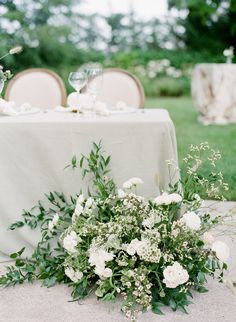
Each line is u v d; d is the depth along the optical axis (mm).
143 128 2189
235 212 2156
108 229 2006
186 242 1939
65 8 11227
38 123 2195
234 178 3902
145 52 11078
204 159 4566
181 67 10961
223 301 1984
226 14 11656
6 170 2232
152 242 1934
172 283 1836
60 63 11102
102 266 1878
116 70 3312
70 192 2264
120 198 2105
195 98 7000
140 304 1937
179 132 6090
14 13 10703
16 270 2111
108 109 2662
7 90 3252
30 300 1991
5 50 10594
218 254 1849
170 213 2066
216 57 11188
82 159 2172
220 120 6664
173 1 11602
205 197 3373
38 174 2248
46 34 10836
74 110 2594
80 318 1860
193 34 11805
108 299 1854
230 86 6598
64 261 2096
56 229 2266
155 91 10453
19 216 2266
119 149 2215
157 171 2232
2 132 2197
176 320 1844
